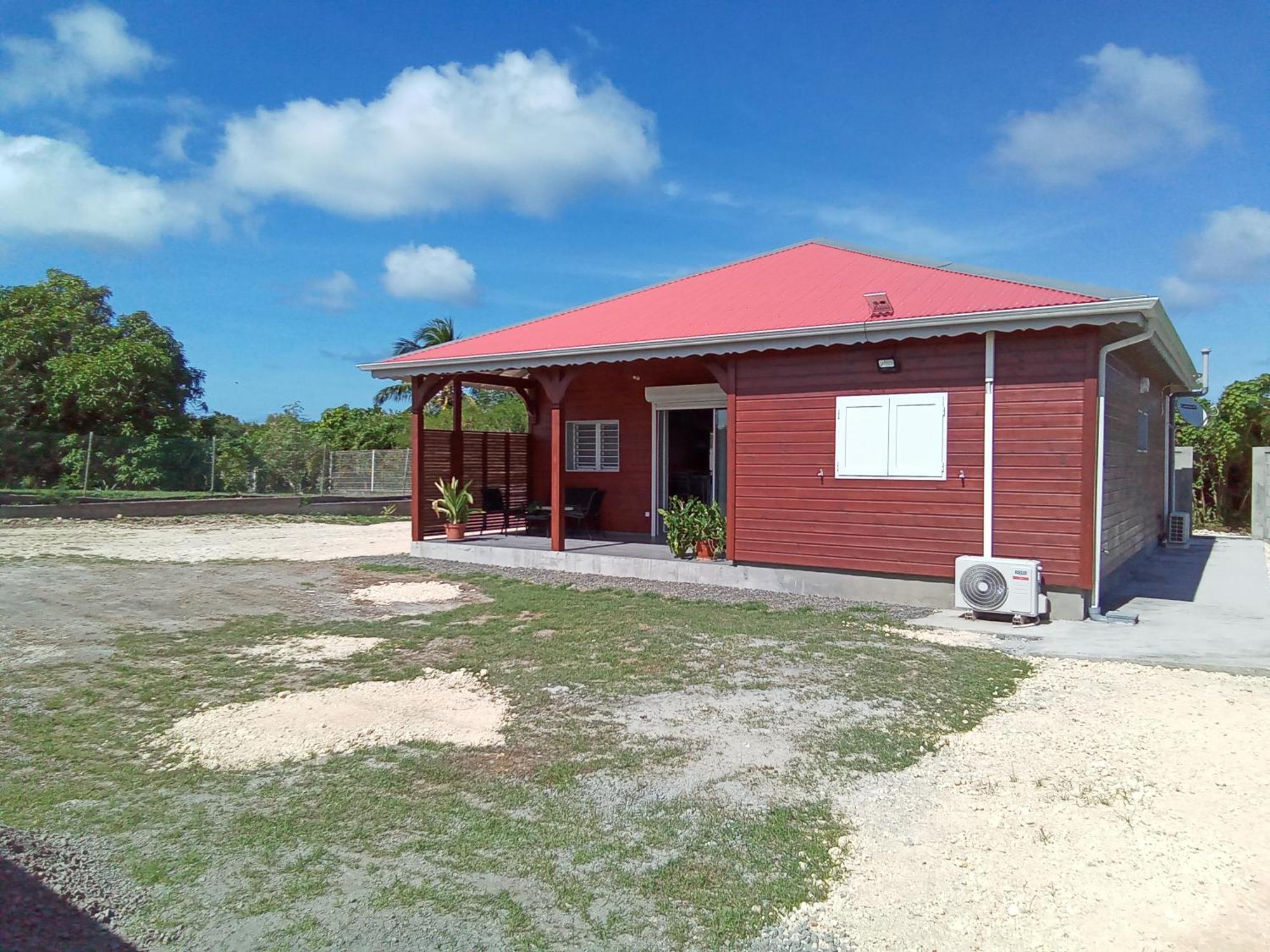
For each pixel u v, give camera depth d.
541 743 5.03
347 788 4.36
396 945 2.95
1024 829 3.83
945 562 9.23
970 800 4.16
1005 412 8.84
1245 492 19.17
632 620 8.69
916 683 6.26
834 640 7.73
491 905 3.23
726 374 10.83
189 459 24.34
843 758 4.75
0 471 21.31
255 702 5.86
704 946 2.96
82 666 6.84
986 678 6.36
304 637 7.95
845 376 9.91
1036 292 8.92
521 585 11.09
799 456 10.28
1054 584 8.56
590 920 3.12
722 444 13.98
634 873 3.47
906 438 9.48
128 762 4.74
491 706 5.77
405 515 25.28
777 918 3.15
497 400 35.91
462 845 3.72
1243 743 4.88
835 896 3.29
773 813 4.04
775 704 5.78
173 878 3.42
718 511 11.52
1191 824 3.87
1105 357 8.77
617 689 6.19
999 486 8.88
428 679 6.46
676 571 11.29
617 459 15.32
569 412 15.86
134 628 8.33
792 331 9.71
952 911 3.18
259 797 4.25
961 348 9.10
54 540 16.41
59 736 5.15
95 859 3.58
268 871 3.48
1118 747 4.85
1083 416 8.38
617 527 15.32
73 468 22.31
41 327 25.23
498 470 15.80
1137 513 12.49
